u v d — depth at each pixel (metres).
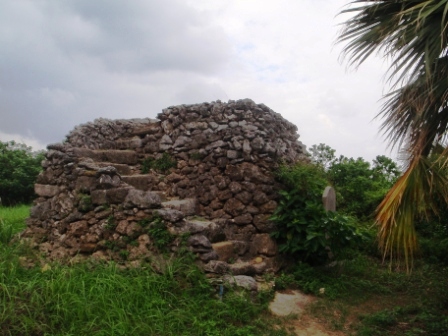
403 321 4.91
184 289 4.70
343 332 4.61
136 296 4.39
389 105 4.41
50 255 5.67
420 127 4.15
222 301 4.63
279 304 5.10
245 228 6.20
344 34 4.36
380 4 4.15
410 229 4.12
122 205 5.43
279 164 6.55
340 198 8.75
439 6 3.67
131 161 7.33
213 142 6.68
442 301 5.45
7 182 13.35
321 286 5.67
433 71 4.00
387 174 10.49
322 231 6.02
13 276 4.57
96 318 3.98
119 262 5.19
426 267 6.87
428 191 4.18
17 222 7.64
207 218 6.44
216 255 5.19
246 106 6.59
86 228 5.57
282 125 7.16
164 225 5.16
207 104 6.99
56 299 4.15
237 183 6.32
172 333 3.97
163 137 7.26
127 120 8.05
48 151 6.42
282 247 6.06
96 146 7.35
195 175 6.75
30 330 3.77
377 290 5.86
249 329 4.26
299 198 6.21
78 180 5.75
